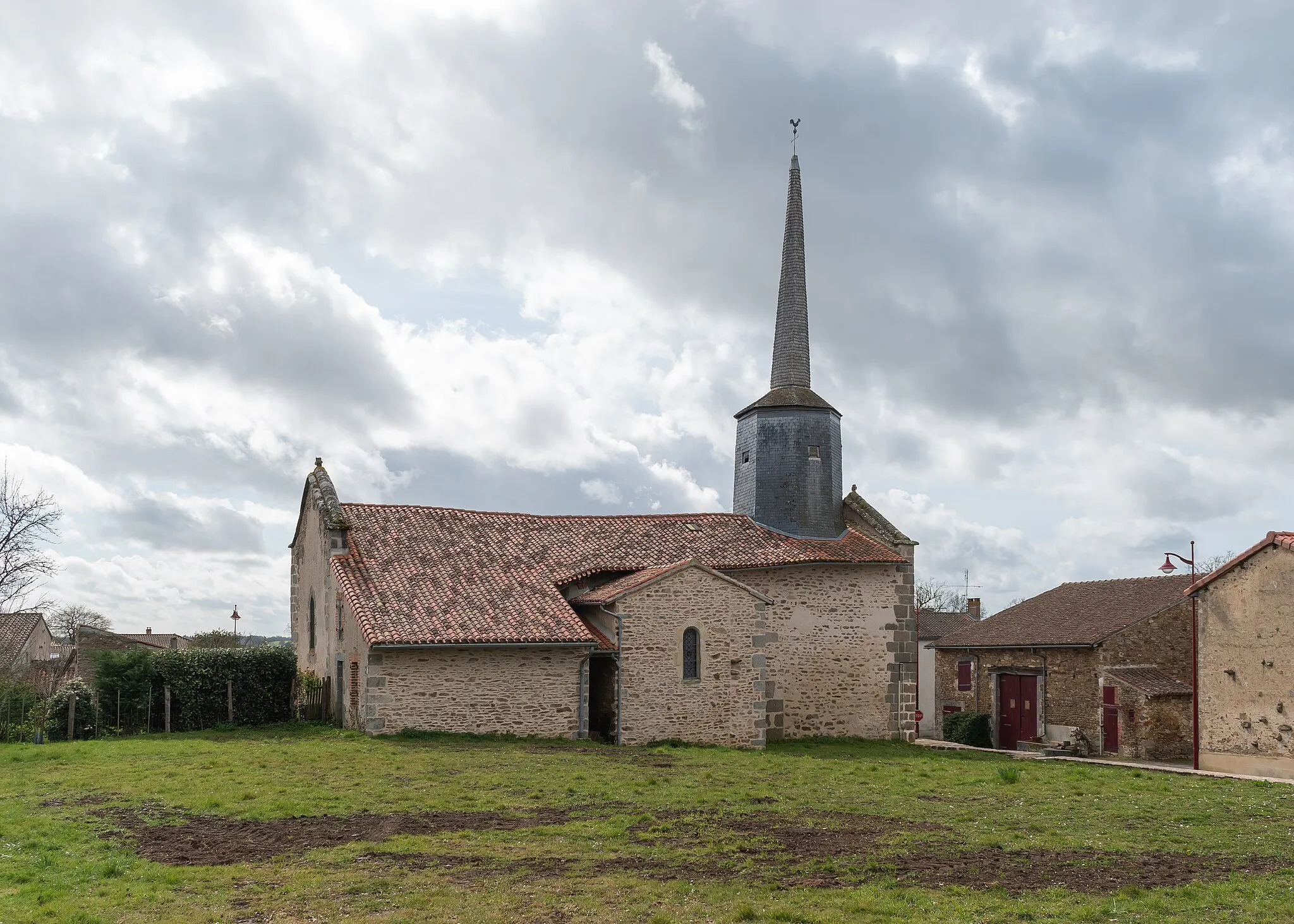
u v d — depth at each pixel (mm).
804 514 29031
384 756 18562
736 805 14484
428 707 21703
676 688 23500
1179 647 30641
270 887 9992
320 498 25734
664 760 19359
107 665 24672
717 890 9797
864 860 11086
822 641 26984
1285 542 21250
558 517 28438
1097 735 29812
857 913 9039
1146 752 28047
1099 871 10711
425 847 11633
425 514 26797
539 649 22562
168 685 24797
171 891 9867
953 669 36312
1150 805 15117
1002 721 33781
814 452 29453
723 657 24062
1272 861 11242
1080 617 32844
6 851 11344
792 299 30719
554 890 9789
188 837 12211
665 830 12641
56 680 31078
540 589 24406
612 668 23328
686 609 23828
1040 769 20062
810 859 11133
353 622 22875
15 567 31453
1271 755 21453
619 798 14922
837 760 20641
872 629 27453
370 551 24609
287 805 14008
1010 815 13977
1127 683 28734
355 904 9375
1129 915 9000
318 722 25062
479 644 21672
